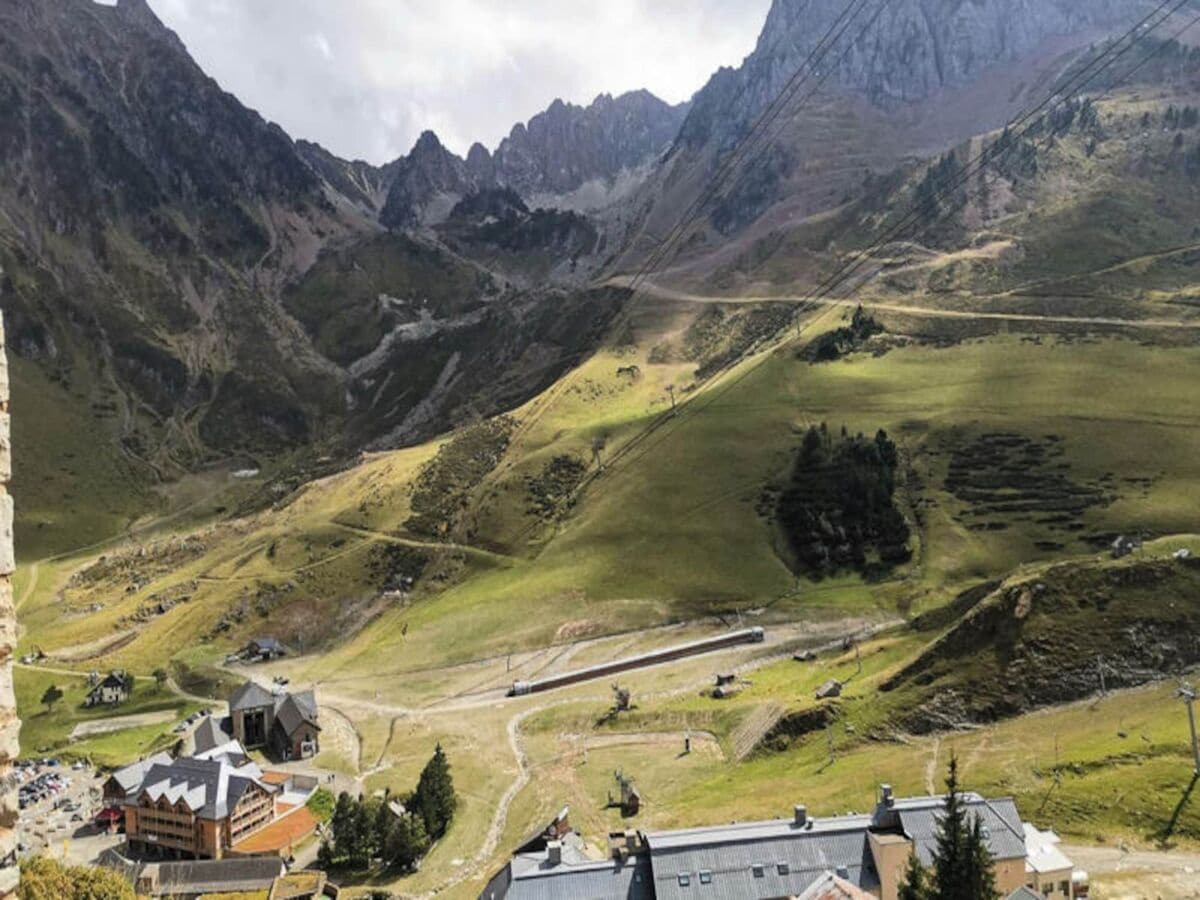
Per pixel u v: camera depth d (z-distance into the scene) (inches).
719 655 6624.0
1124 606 4362.7
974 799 2797.7
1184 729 3597.4
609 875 2706.7
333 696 7047.2
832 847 2674.7
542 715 6072.8
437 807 4510.3
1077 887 2706.7
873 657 5502.0
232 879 4119.1
